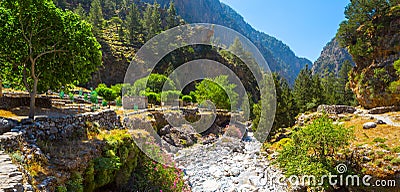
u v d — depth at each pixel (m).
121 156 8.77
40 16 8.93
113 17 75.44
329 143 11.14
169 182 10.14
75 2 76.19
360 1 35.84
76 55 9.74
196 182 11.31
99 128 10.58
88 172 6.84
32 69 9.13
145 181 9.57
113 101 21.33
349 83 38.91
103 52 51.50
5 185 3.79
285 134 18.84
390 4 34.94
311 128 11.55
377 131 14.88
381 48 32.47
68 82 10.41
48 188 5.27
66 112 12.60
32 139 7.08
